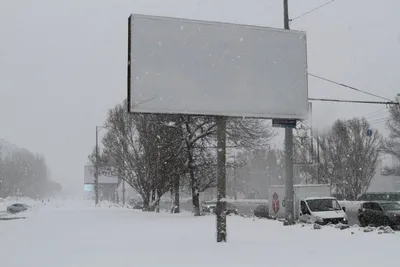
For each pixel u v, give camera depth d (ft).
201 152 92.94
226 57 44.75
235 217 80.02
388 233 44.37
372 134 167.73
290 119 47.39
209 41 44.29
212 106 43.75
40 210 160.15
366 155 167.94
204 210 121.39
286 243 41.27
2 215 134.51
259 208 100.94
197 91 43.34
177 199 104.53
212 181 92.68
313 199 72.38
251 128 89.51
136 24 42.27
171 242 44.01
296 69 47.37
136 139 119.75
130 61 41.75
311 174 174.19
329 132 173.99
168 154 95.50
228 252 36.45
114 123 122.01
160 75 42.39
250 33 45.96
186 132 92.89
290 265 30.40
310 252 35.29
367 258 31.81
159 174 107.14
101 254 37.06
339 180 168.55
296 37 47.80
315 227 52.65
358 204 142.72
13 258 36.73
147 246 41.24
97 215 96.22
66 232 58.54
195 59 43.62
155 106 41.93
